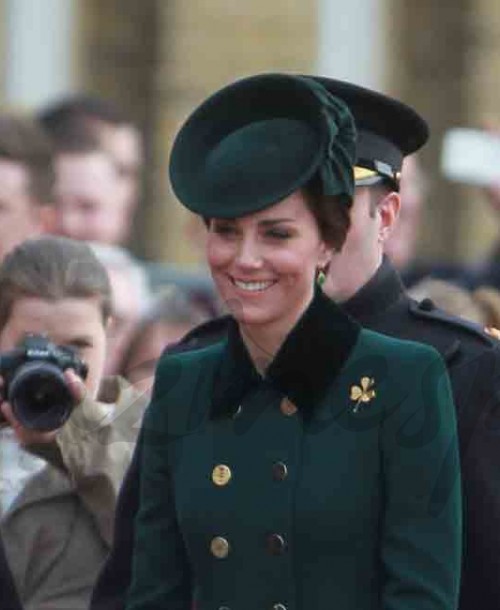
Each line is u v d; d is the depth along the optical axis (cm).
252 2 4566
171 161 1655
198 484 1667
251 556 1648
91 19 4512
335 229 1631
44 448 1897
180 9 4588
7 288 1970
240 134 1636
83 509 1928
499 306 2312
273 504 1644
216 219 1625
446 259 4503
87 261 1986
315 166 1614
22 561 1920
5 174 2558
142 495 1712
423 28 4609
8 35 4416
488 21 4672
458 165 3350
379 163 1848
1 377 1886
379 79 4550
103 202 3042
